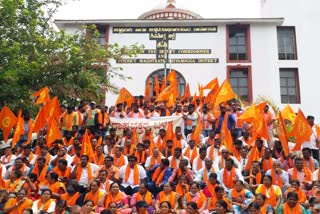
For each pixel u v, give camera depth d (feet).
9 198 30.22
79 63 53.88
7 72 43.83
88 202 28.17
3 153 45.73
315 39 80.94
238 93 77.77
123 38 79.66
